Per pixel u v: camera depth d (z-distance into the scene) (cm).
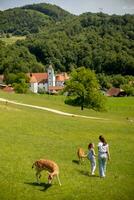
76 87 11075
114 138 5309
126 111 14650
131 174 3556
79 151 3841
